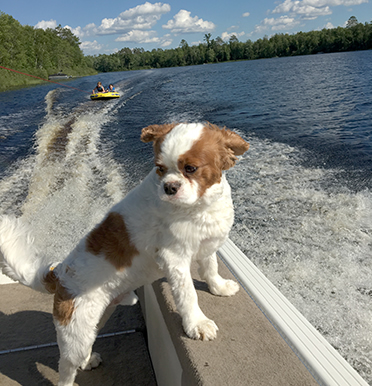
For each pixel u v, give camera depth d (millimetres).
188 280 654
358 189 1849
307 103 5184
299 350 562
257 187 2025
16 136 4129
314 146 2803
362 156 2426
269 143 3023
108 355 825
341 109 4484
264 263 1330
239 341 601
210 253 699
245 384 514
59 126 4449
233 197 1931
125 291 720
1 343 853
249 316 665
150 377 775
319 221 1574
